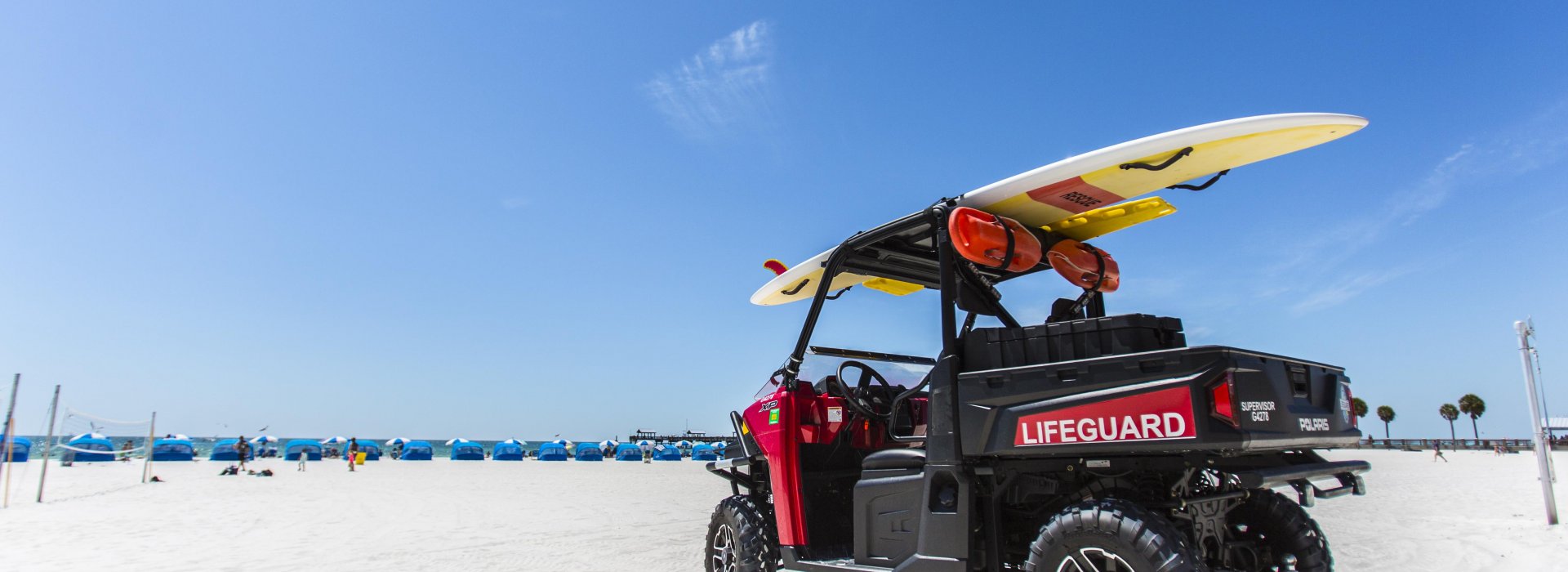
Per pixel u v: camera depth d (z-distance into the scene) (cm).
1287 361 346
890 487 429
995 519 374
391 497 1816
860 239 474
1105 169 360
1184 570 295
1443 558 740
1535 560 720
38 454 5356
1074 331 358
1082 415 336
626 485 2362
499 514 1362
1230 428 300
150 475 2834
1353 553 775
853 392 555
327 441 6519
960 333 446
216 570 755
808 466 515
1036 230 453
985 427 371
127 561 815
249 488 2155
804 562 484
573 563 789
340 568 766
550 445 5894
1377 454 5712
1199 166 356
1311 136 322
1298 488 357
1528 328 1022
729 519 553
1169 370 316
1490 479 2127
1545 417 1007
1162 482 371
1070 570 330
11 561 819
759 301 622
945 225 413
